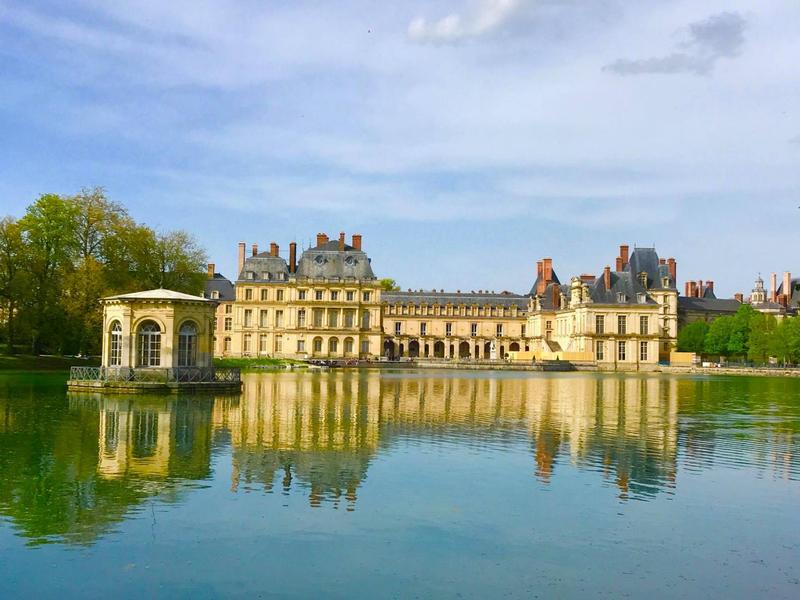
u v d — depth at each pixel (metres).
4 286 72.19
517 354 144.62
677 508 19.47
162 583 14.26
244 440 28.09
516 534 17.20
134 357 50.72
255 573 14.77
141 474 22.03
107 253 77.69
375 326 143.00
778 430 34.28
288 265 148.38
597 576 14.89
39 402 41.09
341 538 16.75
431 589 14.18
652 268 162.88
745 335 140.50
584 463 24.91
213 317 53.66
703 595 14.10
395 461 24.69
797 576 14.99
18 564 15.04
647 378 95.00
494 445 28.22
